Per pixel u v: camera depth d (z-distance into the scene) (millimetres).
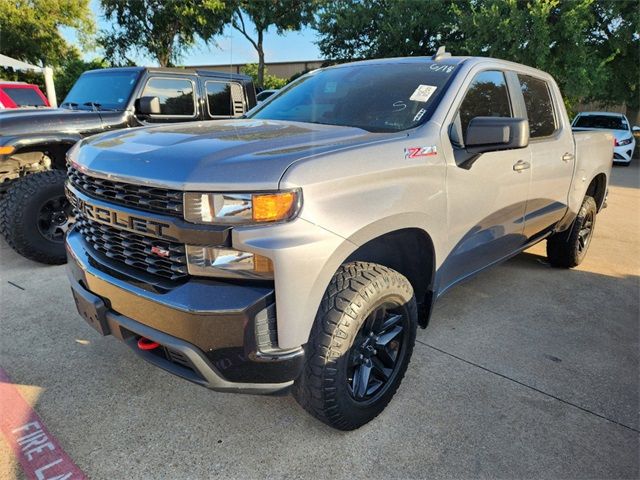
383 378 2434
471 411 2533
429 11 20719
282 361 1854
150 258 1975
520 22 15922
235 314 1758
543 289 4344
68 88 23016
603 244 5980
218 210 1749
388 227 2148
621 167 14812
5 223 4191
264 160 1839
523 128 2363
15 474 2027
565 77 16875
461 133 2715
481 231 2975
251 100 7188
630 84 18859
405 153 2277
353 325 2045
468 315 3734
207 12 20969
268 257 1749
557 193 3902
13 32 23797
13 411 2418
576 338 3408
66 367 2809
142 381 2699
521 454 2238
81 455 2143
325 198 1876
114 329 2125
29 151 4578
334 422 2184
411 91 2816
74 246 2410
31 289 3900
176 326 1824
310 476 2064
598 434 2402
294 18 22766
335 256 1906
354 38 23188
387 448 2240
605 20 17141
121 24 23359
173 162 1878
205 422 2381
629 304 4055
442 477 2084
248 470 2088
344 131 2430
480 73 3016
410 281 2682
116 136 2447
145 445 2213
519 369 2967
